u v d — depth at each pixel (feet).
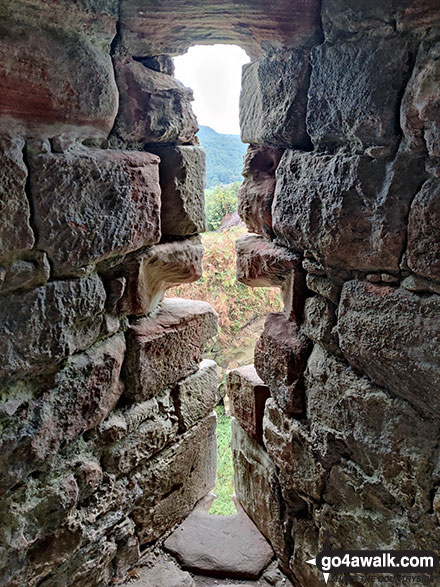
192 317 4.18
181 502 4.42
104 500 3.51
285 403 3.60
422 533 2.74
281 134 3.31
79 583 3.39
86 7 2.76
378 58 2.57
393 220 2.61
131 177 3.22
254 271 3.82
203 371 4.55
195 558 4.09
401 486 2.80
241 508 4.72
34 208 2.63
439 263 2.42
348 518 3.22
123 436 3.61
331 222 2.94
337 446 3.24
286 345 3.57
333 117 2.89
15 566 2.87
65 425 3.07
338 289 3.09
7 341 2.61
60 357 2.93
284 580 3.93
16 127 2.52
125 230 3.22
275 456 3.83
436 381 2.51
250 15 3.05
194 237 4.18
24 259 2.65
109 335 3.47
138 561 4.00
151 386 3.80
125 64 3.30
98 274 3.29
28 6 2.48
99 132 3.10
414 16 2.39
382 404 2.85
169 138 3.70
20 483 2.84
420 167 2.50
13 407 2.71
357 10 2.63
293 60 3.13
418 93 2.39
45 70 2.60
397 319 2.68
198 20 3.16
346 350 3.04
